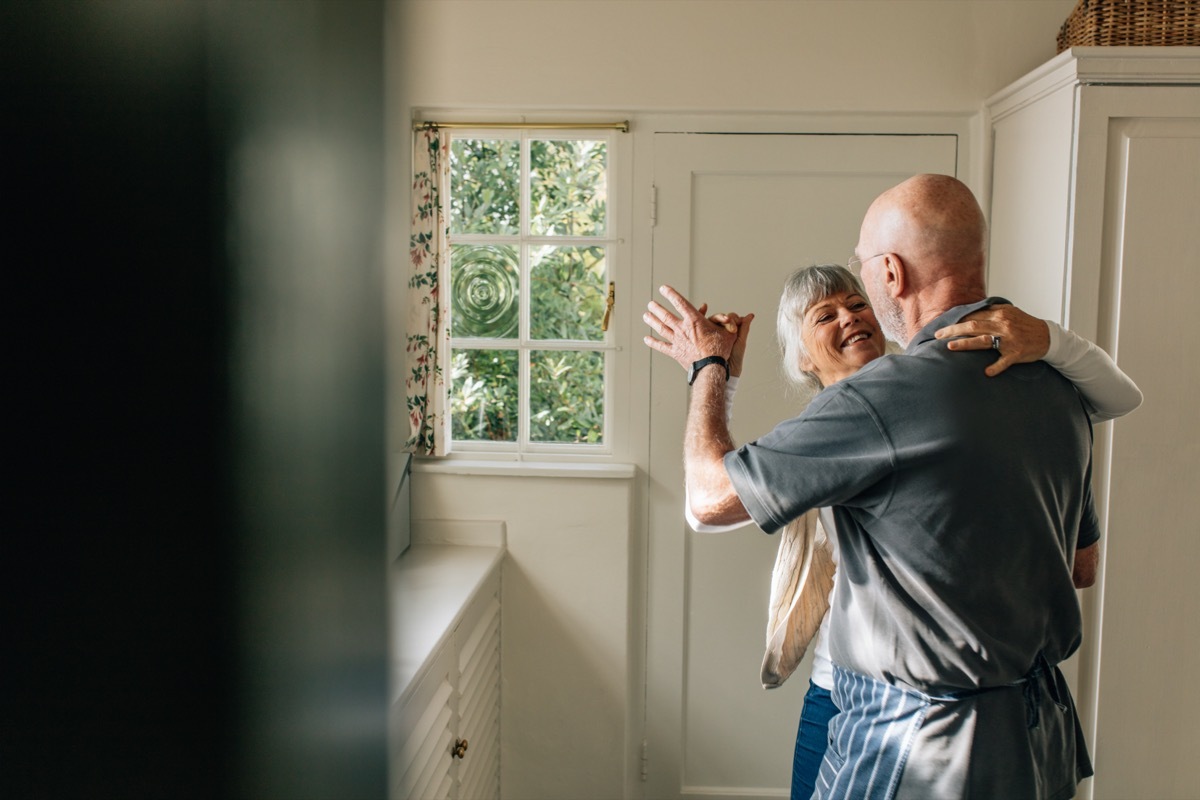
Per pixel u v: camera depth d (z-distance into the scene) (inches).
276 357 5.9
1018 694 45.0
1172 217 77.3
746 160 97.1
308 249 6.2
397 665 7.6
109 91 4.9
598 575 98.7
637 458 100.2
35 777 4.7
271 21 5.8
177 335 5.2
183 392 5.2
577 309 101.7
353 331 6.7
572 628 99.3
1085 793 81.9
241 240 5.6
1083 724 81.7
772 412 98.7
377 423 7.0
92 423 4.8
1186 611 79.9
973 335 46.1
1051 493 45.3
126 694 5.1
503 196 100.8
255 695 5.8
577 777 100.6
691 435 54.7
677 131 97.3
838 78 93.8
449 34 94.3
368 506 7.0
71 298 4.7
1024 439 44.5
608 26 94.0
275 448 5.9
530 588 99.3
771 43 93.7
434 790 65.7
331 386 6.4
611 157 98.7
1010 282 90.0
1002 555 43.6
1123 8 78.5
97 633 4.9
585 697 99.8
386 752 7.4
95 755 4.9
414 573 87.0
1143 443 79.0
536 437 103.3
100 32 4.9
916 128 96.2
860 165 96.7
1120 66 76.0
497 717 98.7
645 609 101.0
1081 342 48.0
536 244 100.3
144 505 5.1
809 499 44.4
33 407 4.6
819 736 60.7
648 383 99.4
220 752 5.6
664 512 100.3
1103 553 80.0
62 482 4.7
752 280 98.3
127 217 5.0
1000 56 93.2
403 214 7.3
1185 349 78.1
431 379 98.6
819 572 62.3
